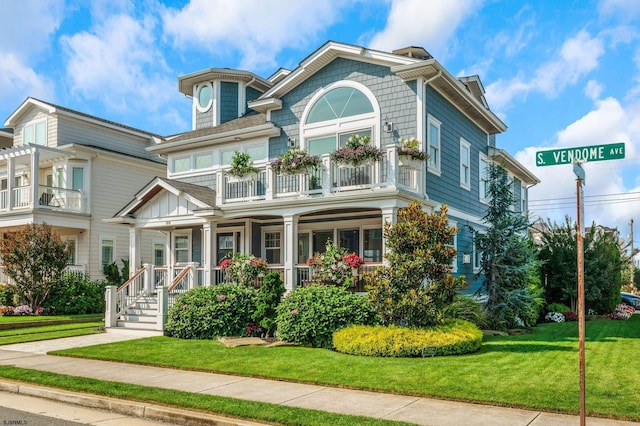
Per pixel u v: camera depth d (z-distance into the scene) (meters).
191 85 23.64
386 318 12.18
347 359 10.67
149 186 17.92
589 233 22.44
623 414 6.62
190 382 9.07
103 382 8.99
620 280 23.05
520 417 6.71
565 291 21.52
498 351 11.53
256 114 21.70
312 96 17.88
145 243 27.53
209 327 14.11
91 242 25.59
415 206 12.52
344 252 14.76
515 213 17.75
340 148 15.66
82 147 25.22
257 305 14.08
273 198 16.20
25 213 23.36
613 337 14.35
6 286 21.81
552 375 8.87
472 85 22.47
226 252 19.31
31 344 13.94
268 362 10.54
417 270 11.84
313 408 7.27
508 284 16.56
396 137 16.08
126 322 16.53
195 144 20.38
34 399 8.58
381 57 16.22
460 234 18.91
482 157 21.95
